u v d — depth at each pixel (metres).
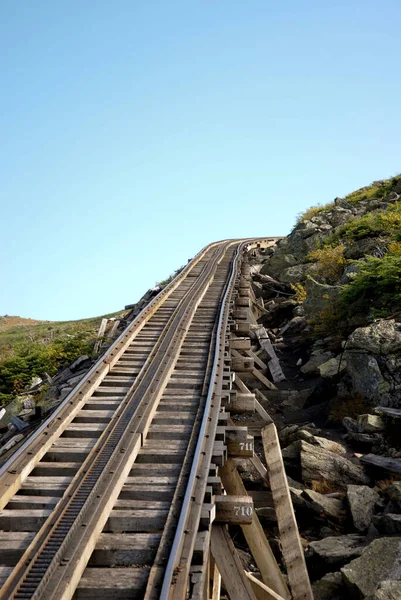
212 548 7.94
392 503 11.03
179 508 7.24
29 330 51.69
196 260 32.19
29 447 8.77
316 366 19.75
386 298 19.39
